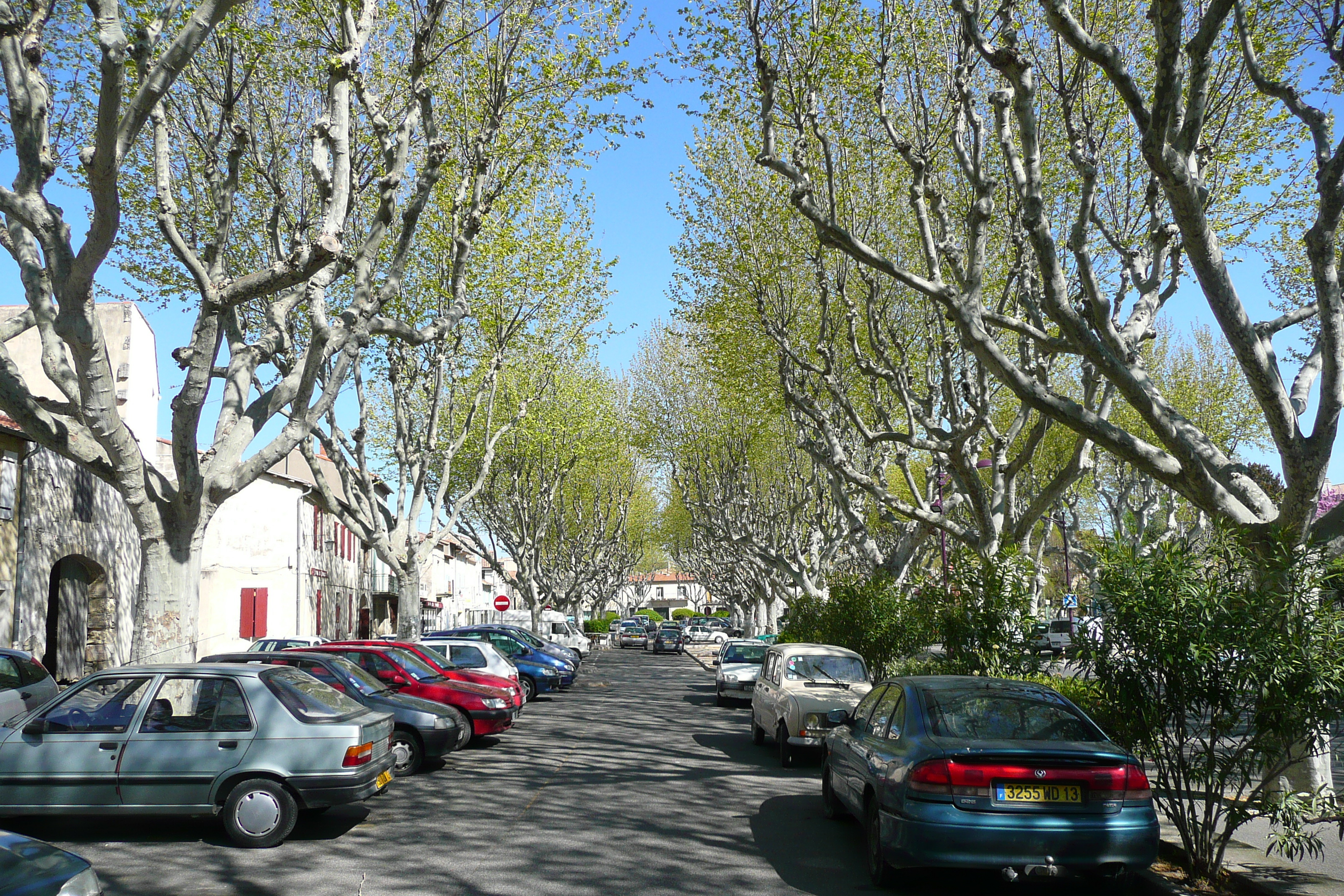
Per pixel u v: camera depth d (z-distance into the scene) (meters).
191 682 8.84
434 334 13.12
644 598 145.75
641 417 38.94
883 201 16.92
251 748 8.54
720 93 13.72
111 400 10.69
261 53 13.10
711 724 18.92
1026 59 8.95
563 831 9.08
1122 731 7.46
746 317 20.72
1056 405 9.39
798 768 13.20
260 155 15.48
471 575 73.69
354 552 45.25
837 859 8.08
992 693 7.75
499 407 29.98
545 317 23.81
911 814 6.63
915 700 7.71
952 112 13.63
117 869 7.71
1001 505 16.91
